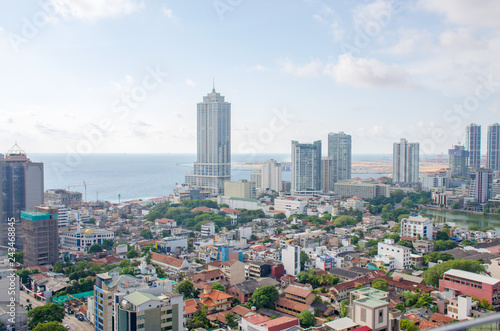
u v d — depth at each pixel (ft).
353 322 490.49
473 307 630.33
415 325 591.37
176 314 528.63
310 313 654.94
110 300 579.07
